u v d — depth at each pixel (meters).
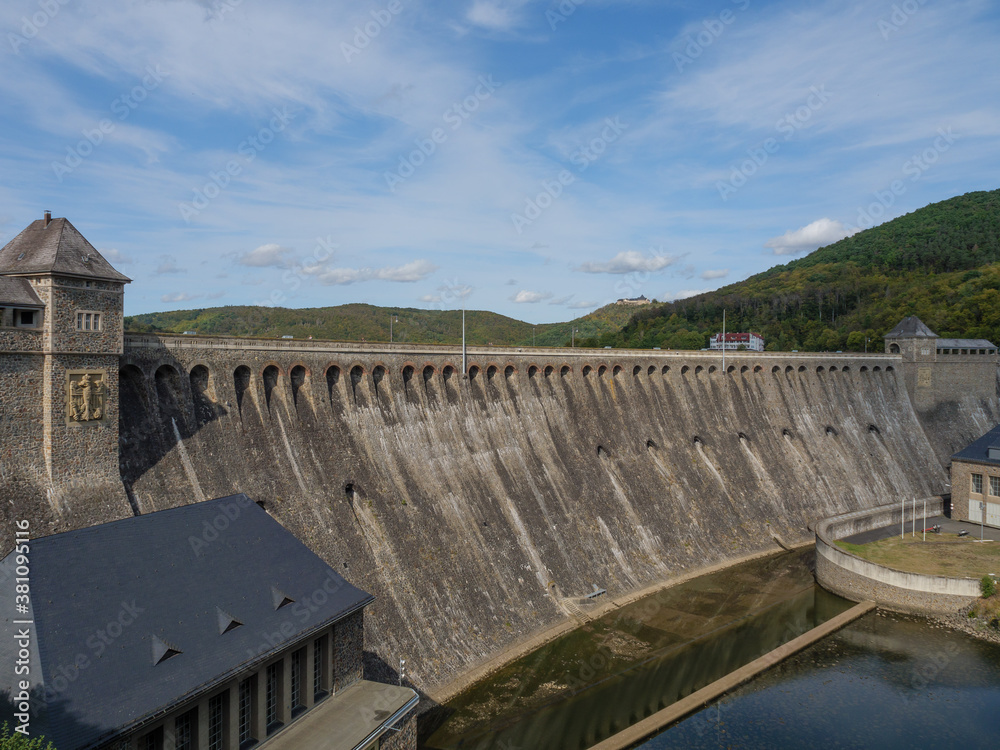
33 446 44.94
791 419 125.44
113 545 34.88
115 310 49.28
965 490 101.69
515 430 90.06
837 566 84.31
